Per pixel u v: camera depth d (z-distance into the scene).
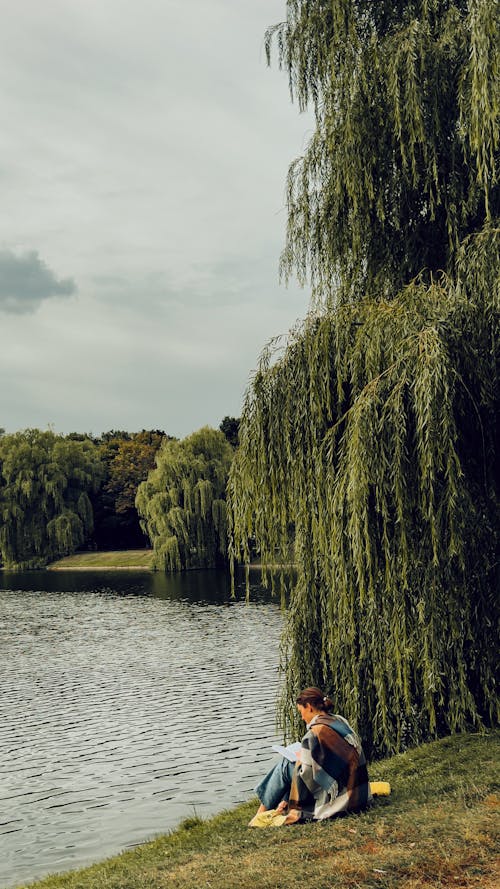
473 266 11.13
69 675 29.69
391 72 12.26
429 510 10.36
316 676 12.55
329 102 13.59
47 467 84.44
